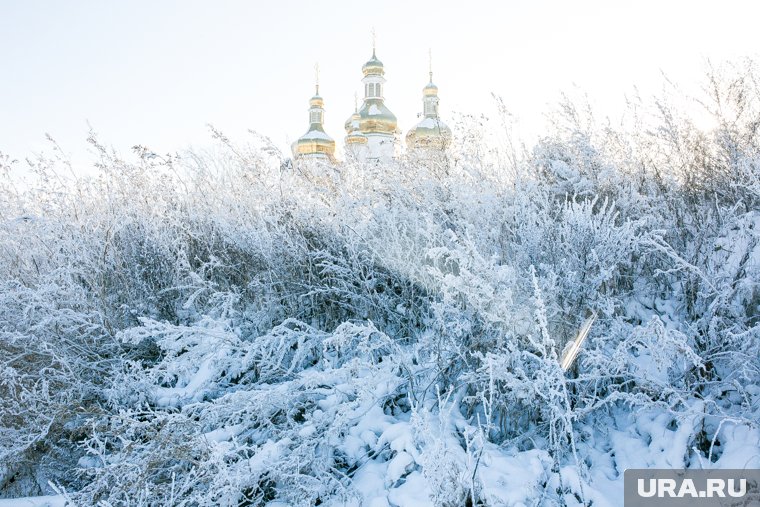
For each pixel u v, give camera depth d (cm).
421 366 387
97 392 436
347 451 350
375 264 462
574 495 288
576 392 350
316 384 374
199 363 442
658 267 425
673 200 446
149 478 319
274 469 316
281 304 482
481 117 511
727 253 419
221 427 377
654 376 350
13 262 512
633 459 316
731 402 333
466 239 376
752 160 446
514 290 361
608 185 469
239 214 509
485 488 270
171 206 559
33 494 381
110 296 502
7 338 432
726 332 325
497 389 338
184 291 517
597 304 354
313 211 501
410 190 495
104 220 540
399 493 302
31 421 392
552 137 518
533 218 393
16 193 571
